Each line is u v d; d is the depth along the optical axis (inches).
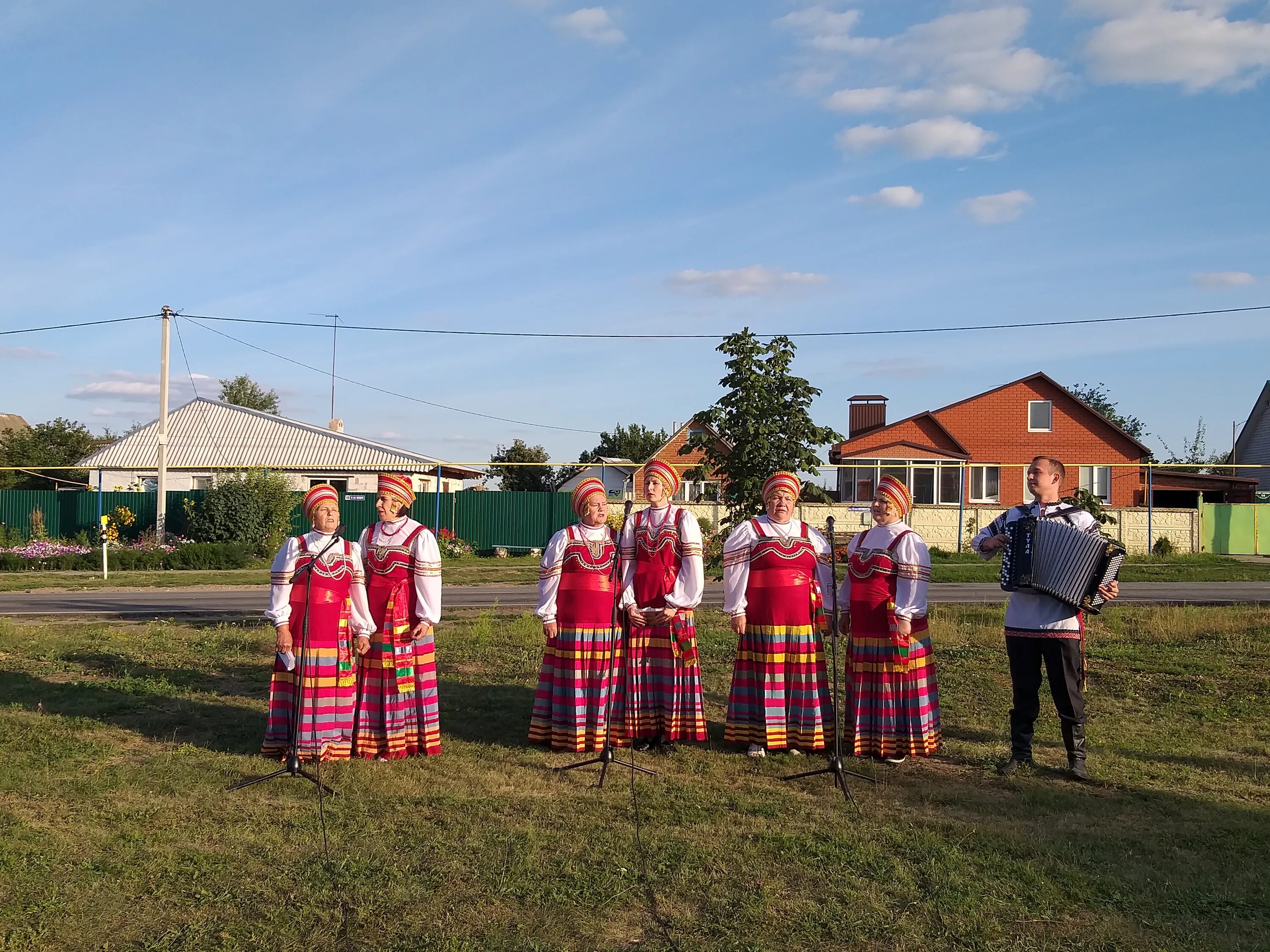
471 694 334.3
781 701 262.8
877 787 235.9
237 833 197.9
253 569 1004.6
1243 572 957.2
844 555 275.4
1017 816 215.3
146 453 1513.3
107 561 949.8
